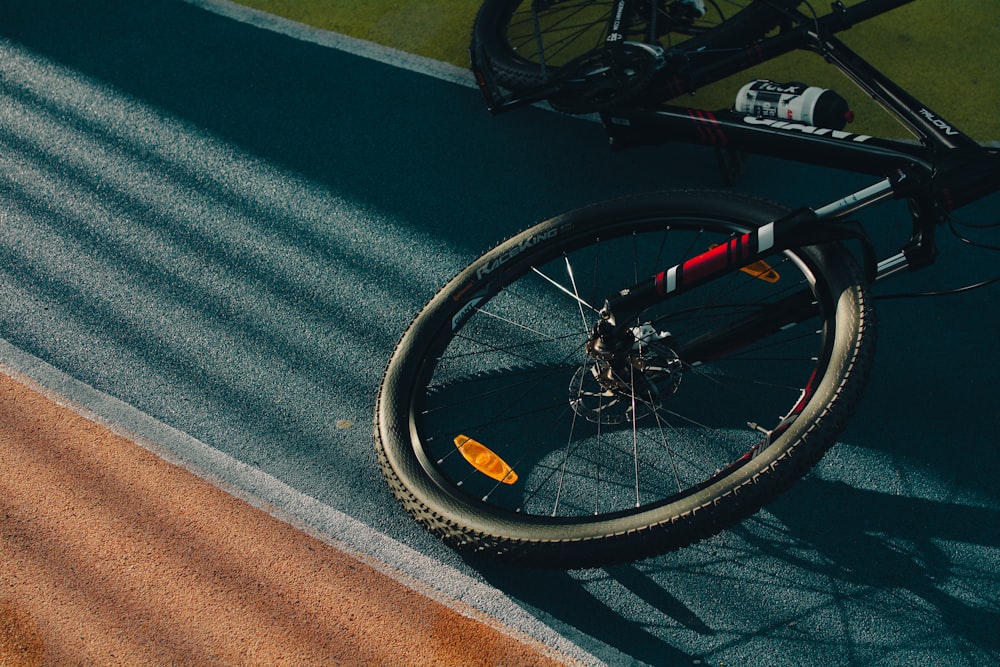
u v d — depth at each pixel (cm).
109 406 290
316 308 311
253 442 279
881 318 288
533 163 348
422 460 235
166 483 271
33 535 262
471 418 282
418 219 334
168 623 244
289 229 335
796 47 288
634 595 242
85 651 240
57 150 366
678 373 238
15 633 244
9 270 328
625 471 266
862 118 345
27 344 307
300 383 293
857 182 327
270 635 240
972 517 246
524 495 265
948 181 218
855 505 252
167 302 316
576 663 232
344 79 385
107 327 310
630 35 343
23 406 292
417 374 244
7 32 416
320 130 366
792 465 198
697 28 352
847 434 265
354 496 266
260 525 262
